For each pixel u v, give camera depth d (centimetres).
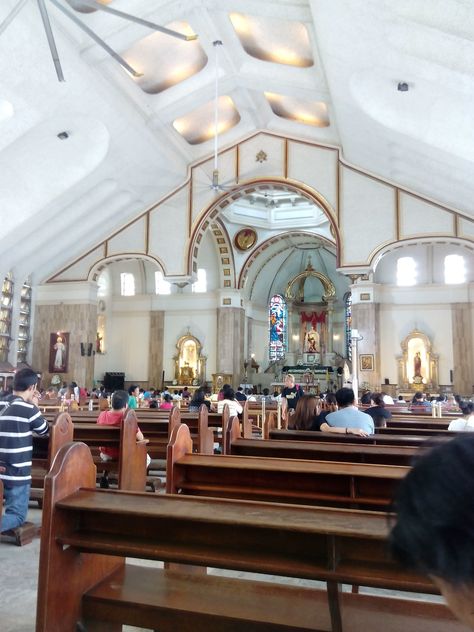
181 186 1727
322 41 1004
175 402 1459
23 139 1281
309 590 252
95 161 1410
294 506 246
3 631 297
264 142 1653
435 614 225
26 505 450
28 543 447
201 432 627
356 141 1408
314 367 2738
